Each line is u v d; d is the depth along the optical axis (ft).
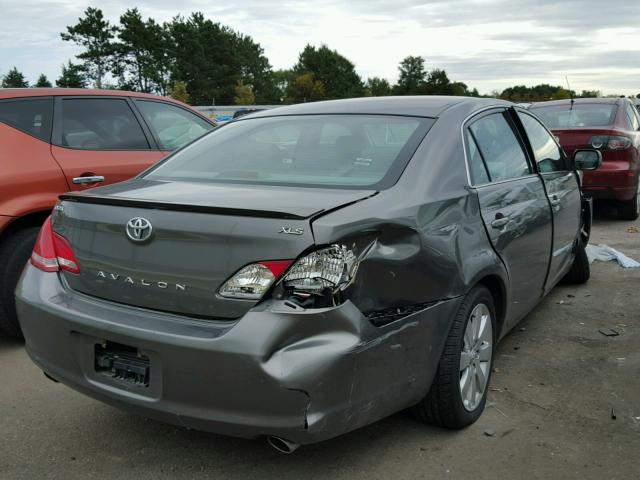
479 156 11.45
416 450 9.80
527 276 12.61
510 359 13.34
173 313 8.41
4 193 14.15
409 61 412.36
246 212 7.98
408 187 9.43
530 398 11.50
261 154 11.10
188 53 333.83
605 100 30.48
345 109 11.89
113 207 9.04
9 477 9.24
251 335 7.63
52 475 9.30
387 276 8.39
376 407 8.39
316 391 7.62
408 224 8.80
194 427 8.15
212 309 8.09
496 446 9.89
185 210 8.35
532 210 12.64
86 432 10.55
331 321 7.75
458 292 9.50
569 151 27.91
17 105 15.31
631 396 11.57
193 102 330.54
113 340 8.50
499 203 11.30
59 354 9.23
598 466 9.34
